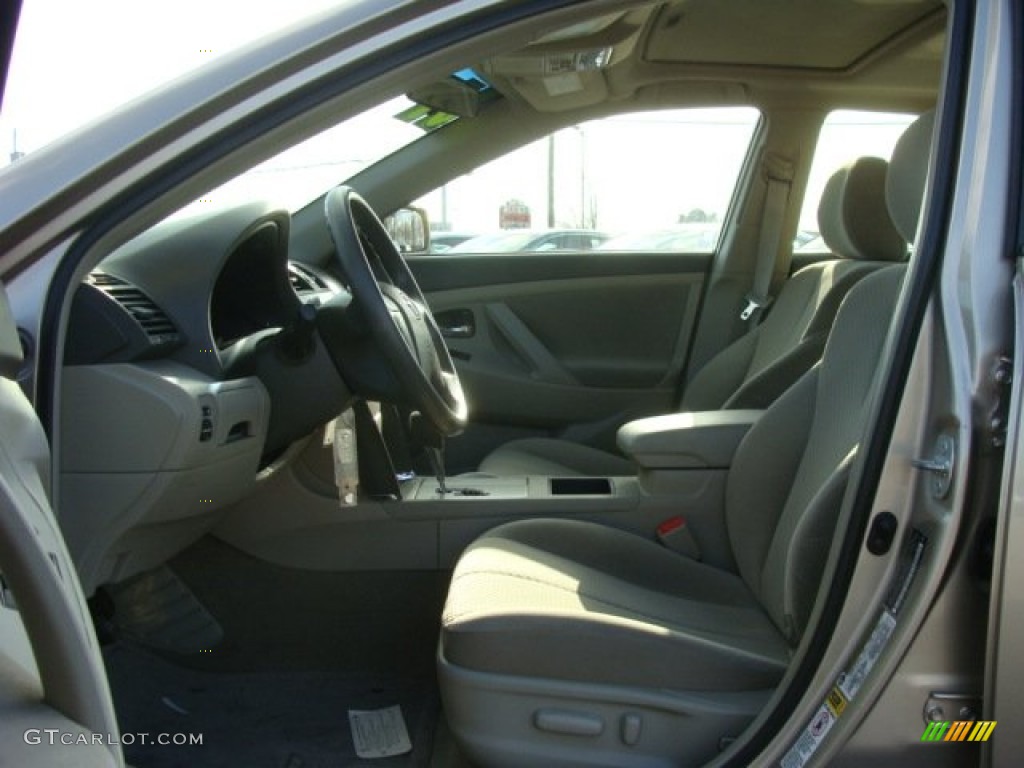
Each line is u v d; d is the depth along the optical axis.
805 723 1.27
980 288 1.16
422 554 2.17
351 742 1.89
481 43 1.24
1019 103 1.17
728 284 3.28
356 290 1.72
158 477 1.49
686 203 3.30
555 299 3.33
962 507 1.14
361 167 2.97
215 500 1.72
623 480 2.27
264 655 2.17
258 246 1.91
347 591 2.17
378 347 1.77
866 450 1.25
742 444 2.03
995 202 1.17
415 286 2.13
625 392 3.34
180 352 1.64
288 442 1.92
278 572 2.15
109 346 1.48
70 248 1.18
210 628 2.13
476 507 2.17
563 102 2.97
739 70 2.97
